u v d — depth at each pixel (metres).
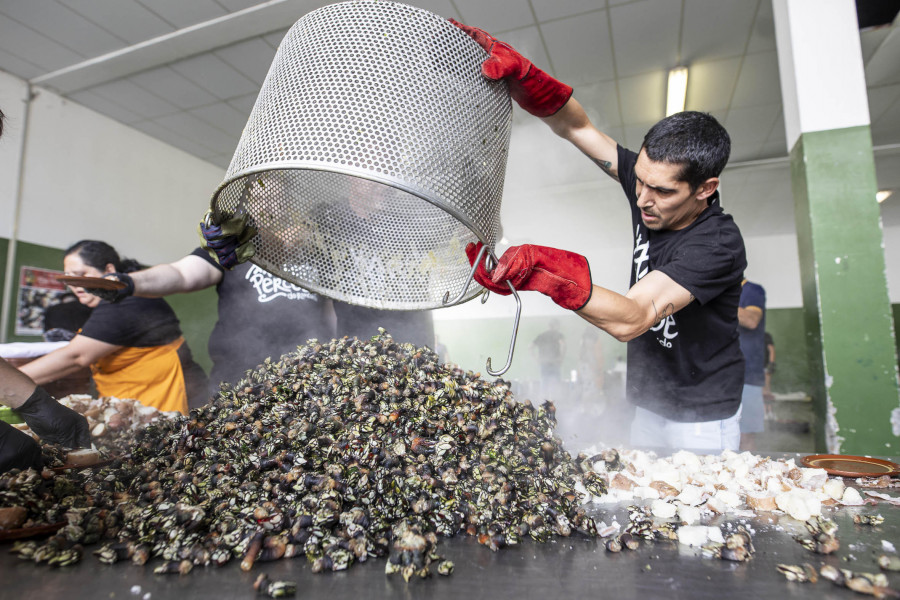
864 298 2.94
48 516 0.95
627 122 6.44
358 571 0.83
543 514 1.00
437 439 1.12
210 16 4.59
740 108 6.14
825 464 1.53
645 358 2.00
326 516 0.91
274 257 1.12
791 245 11.40
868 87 5.79
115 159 6.15
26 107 5.28
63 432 1.31
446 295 1.16
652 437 2.04
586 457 1.36
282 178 1.12
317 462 1.06
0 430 1.06
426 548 0.86
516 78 1.09
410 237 1.21
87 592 0.76
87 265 2.55
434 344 2.19
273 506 0.94
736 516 1.10
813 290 3.06
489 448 1.13
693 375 1.87
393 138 0.81
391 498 0.97
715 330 1.79
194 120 6.28
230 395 1.37
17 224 5.09
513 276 1.00
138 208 6.38
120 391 2.46
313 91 0.85
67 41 4.82
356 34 0.89
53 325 5.00
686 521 1.05
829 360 2.94
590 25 4.69
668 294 1.34
